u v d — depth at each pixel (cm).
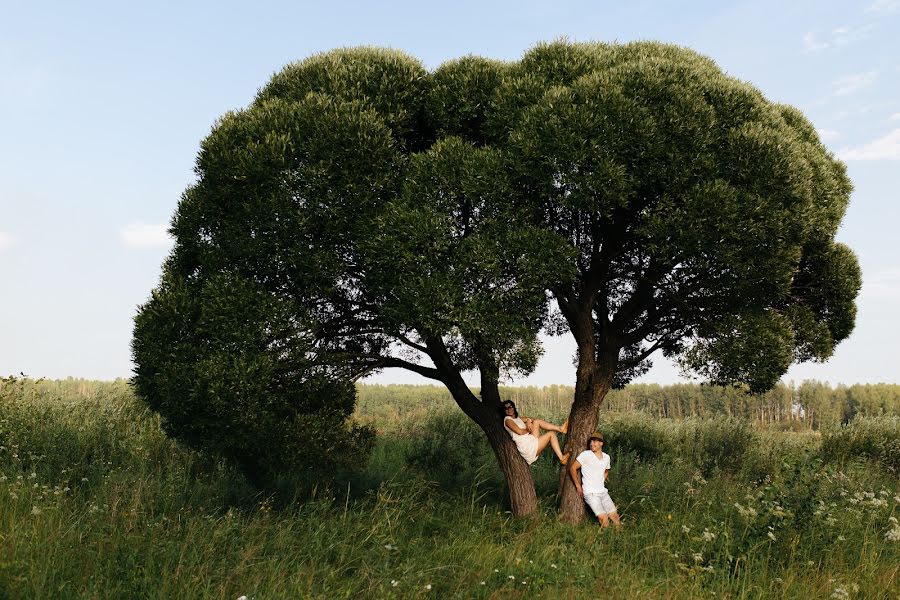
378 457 1620
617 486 1321
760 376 983
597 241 1048
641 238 992
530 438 1113
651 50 1082
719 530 873
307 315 906
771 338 970
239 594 611
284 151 881
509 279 910
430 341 1020
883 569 777
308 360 923
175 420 960
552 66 998
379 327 1040
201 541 720
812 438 1938
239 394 857
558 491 1205
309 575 675
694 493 1132
